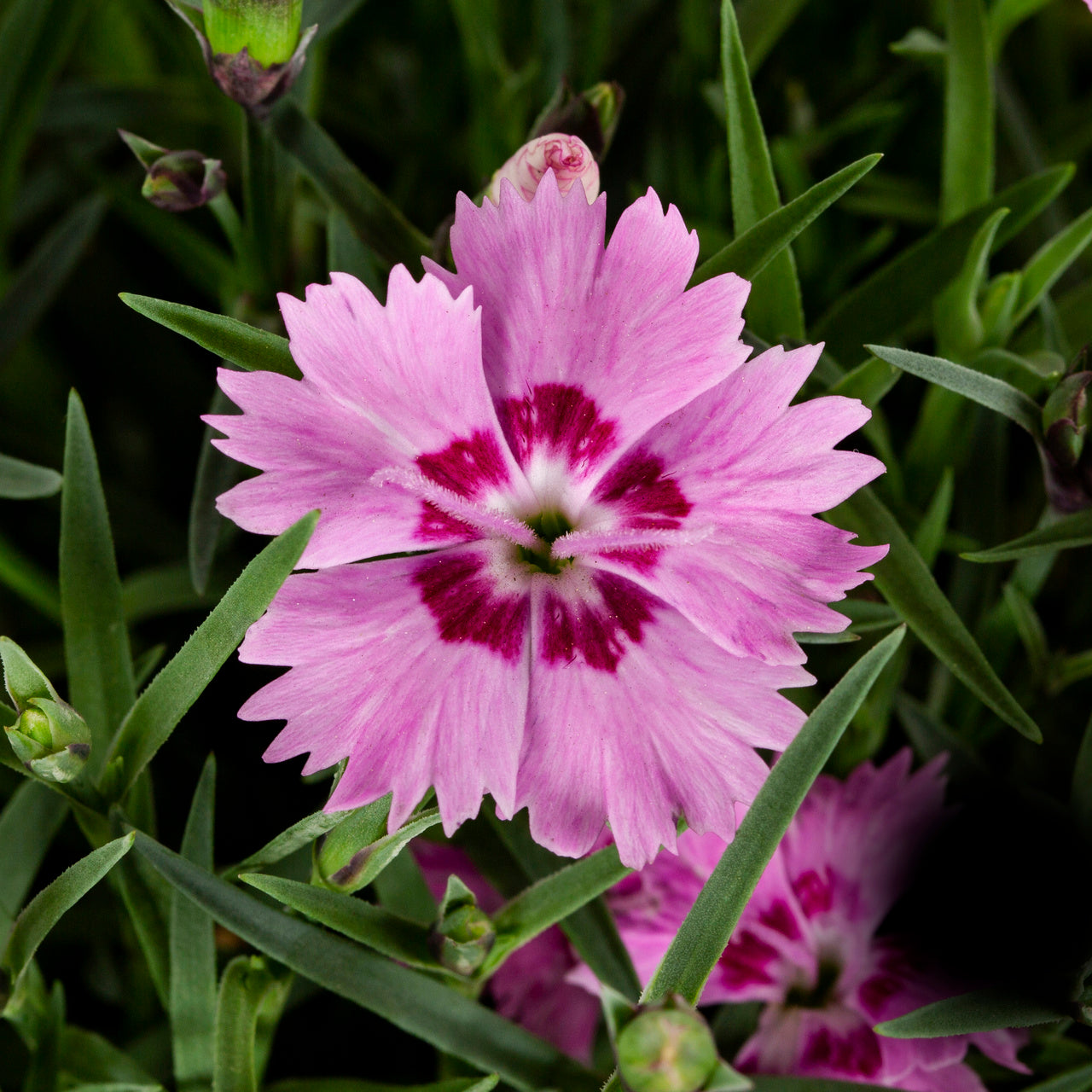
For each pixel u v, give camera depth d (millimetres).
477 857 247
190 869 228
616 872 231
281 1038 263
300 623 226
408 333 226
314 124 255
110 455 295
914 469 266
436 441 230
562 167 236
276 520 226
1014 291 254
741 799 226
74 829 268
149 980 254
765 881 248
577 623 229
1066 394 234
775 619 226
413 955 230
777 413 228
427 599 228
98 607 242
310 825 228
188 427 297
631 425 230
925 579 238
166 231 282
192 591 267
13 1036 263
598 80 286
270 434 226
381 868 228
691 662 228
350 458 227
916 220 289
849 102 298
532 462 233
